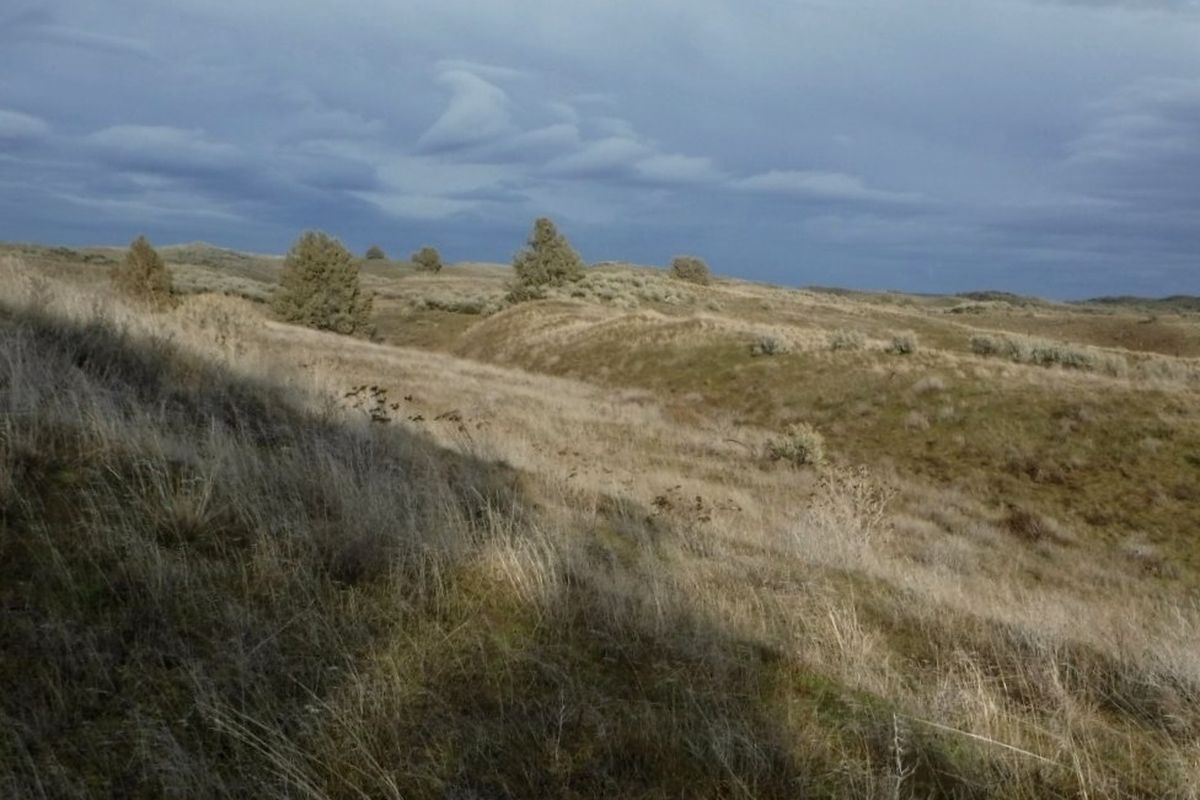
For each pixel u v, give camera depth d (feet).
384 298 241.14
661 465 47.62
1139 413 56.85
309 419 26.68
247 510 15.88
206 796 9.07
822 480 45.14
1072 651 17.83
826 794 10.55
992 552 38.93
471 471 25.18
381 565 15.16
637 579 17.34
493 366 102.53
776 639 15.38
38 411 17.16
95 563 12.89
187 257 349.20
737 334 97.66
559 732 10.96
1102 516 46.68
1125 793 11.45
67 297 29.94
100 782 9.15
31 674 10.53
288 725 10.49
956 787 11.16
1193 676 15.93
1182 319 199.82
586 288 174.91
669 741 11.19
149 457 16.88
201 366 28.32
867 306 219.41
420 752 10.44
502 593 15.14
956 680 14.65
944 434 60.34
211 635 12.06
